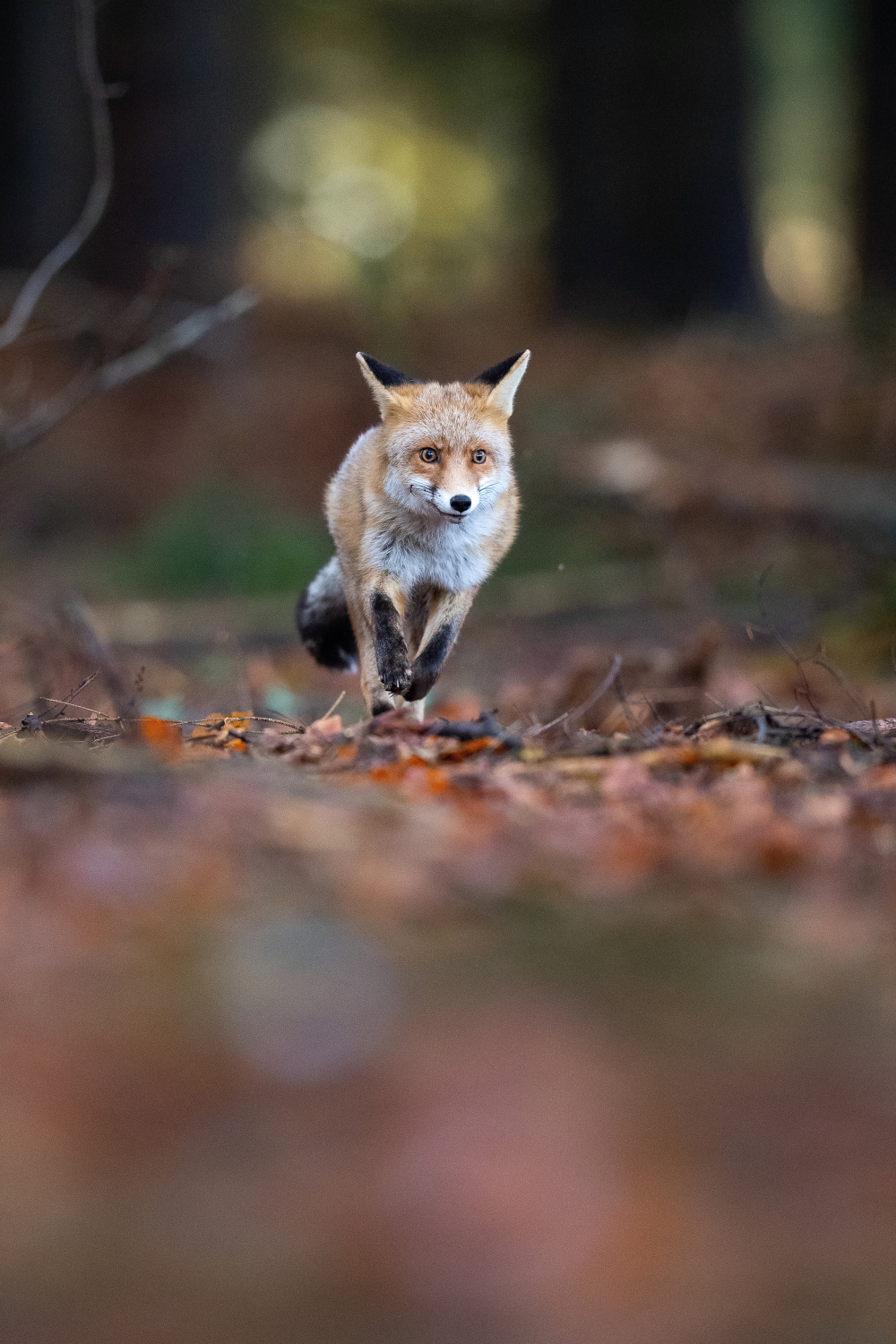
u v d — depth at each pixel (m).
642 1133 3.95
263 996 4.78
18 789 7.34
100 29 39.22
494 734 9.22
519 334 36.84
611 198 44.00
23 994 4.76
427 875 5.90
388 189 69.94
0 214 41.81
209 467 31.97
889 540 21.30
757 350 30.97
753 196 43.34
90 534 31.28
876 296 30.77
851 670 17.73
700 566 23.42
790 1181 3.72
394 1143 3.89
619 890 5.88
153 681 16.92
